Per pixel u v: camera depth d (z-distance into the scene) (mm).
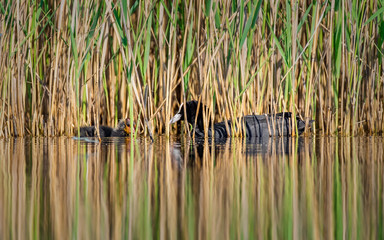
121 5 11641
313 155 9758
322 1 13641
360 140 12789
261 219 4961
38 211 5250
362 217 5035
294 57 12727
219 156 9664
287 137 13602
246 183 6707
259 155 9805
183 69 13789
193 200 5730
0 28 13070
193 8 13156
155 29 13367
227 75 13023
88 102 14211
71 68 12961
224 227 4680
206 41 13172
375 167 8039
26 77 13625
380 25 12969
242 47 12883
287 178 7086
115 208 5379
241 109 13516
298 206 5461
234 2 12273
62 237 4375
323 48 14422
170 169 7973
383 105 14383
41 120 14375
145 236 4402
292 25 12656
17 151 10562
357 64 13852
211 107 13344
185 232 4527
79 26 12477
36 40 13641
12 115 13625
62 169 8000
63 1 12273
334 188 6363
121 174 7516
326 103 14352
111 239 4320
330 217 5039
